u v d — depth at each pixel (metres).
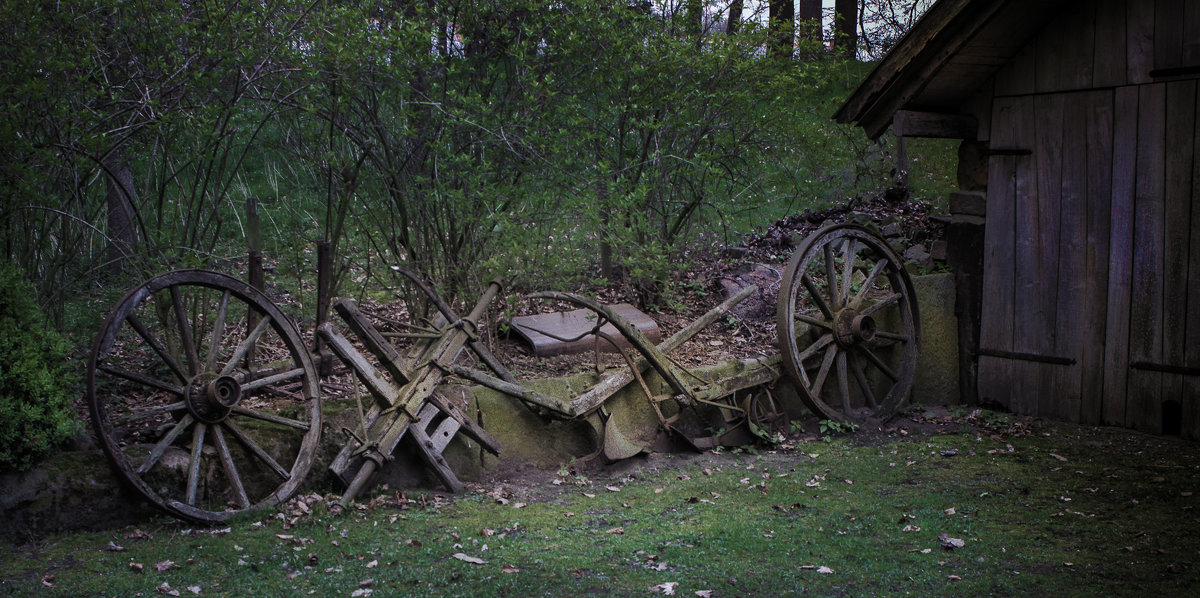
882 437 7.11
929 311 7.91
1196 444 6.64
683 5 7.79
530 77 6.62
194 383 4.98
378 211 7.00
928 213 10.26
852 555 4.63
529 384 6.33
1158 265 6.77
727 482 5.98
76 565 4.27
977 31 6.92
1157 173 6.73
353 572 4.31
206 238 8.34
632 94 7.55
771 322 8.20
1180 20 6.52
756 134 8.22
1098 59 6.97
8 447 4.52
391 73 6.23
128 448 4.86
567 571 4.34
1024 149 7.45
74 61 5.31
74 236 6.25
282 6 5.84
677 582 4.22
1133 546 4.78
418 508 5.38
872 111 7.72
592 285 8.42
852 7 15.91
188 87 5.74
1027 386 7.57
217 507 5.02
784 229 10.12
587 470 6.21
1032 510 5.40
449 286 6.93
